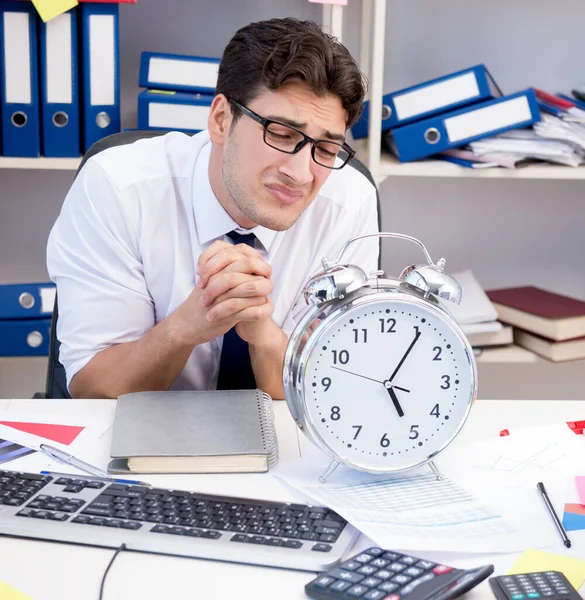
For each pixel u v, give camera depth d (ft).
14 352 7.10
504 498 3.28
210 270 3.91
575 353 7.16
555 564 2.84
